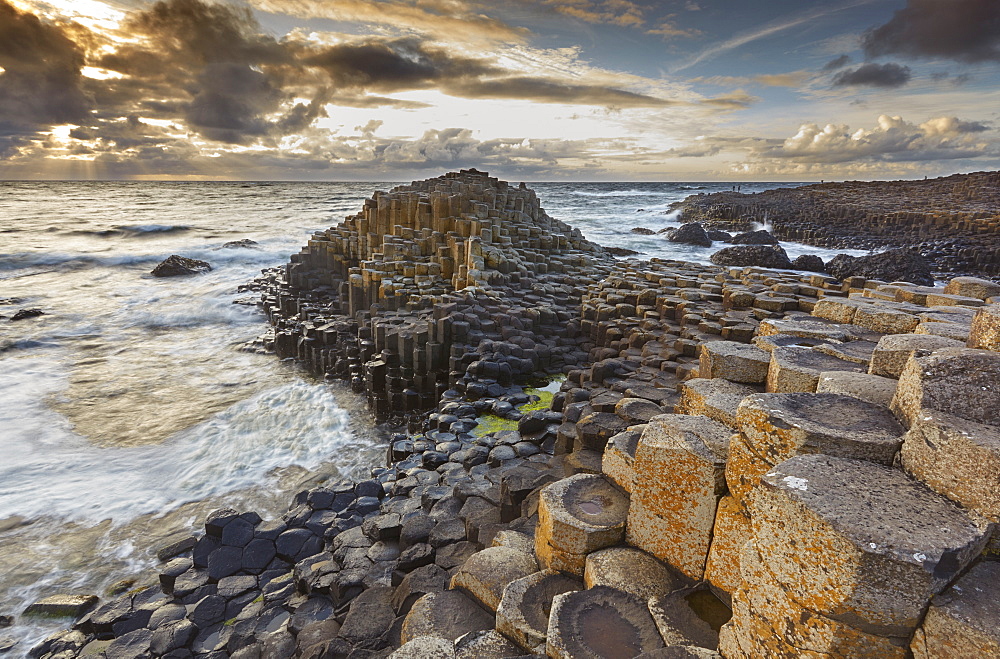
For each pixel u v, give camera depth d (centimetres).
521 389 1377
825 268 3541
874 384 348
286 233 5094
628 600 353
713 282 1778
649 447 376
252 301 2586
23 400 1474
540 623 360
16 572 809
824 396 323
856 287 1402
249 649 611
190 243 4375
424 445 1060
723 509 335
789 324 568
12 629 705
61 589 779
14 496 1004
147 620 684
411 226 2572
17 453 1173
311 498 874
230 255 3734
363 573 668
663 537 375
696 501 352
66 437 1261
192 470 1120
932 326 472
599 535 394
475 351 1459
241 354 1945
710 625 325
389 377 1482
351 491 895
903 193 9319
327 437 1299
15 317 2270
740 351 496
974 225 4847
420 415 1399
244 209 8088
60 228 5138
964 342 392
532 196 3162
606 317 1595
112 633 675
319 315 2164
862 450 268
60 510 965
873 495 237
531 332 1584
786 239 5394
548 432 952
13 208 7781
